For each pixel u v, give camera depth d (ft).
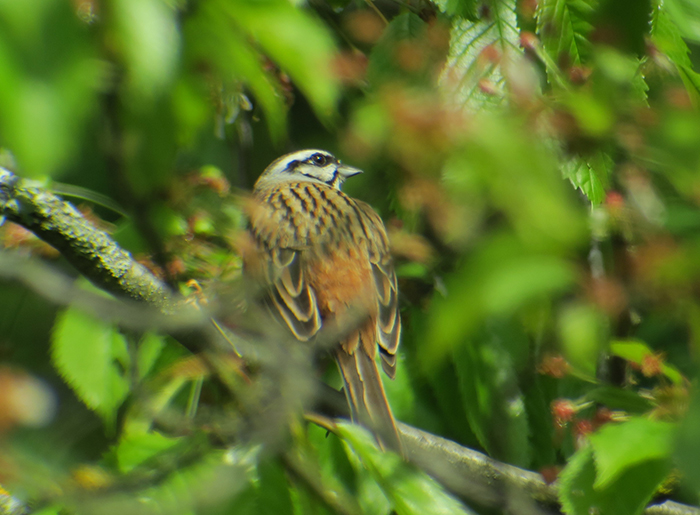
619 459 14.03
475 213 13.50
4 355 23.70
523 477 21.03
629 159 14.82
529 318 14.78
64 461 17.57
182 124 10.59
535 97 14.62
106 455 17.40
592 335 14.02
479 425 21.50
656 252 12.21
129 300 17.92
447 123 13.16
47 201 17.69
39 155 7.25
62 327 21.18
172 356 21.79
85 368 21.09
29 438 17.01
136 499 15.31
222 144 29.81
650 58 21.21
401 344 24.70
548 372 21.16
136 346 20.99
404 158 13.92
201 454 16.94
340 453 21.63
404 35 21.04
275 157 35.83
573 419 21.77
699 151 13.28
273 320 27.53
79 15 8.07
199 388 20.15
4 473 12.22
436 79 19.62
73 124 7.47
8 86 7.32
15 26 7.46
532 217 11.47
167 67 8.90
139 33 8.74
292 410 15.44
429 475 18.43
